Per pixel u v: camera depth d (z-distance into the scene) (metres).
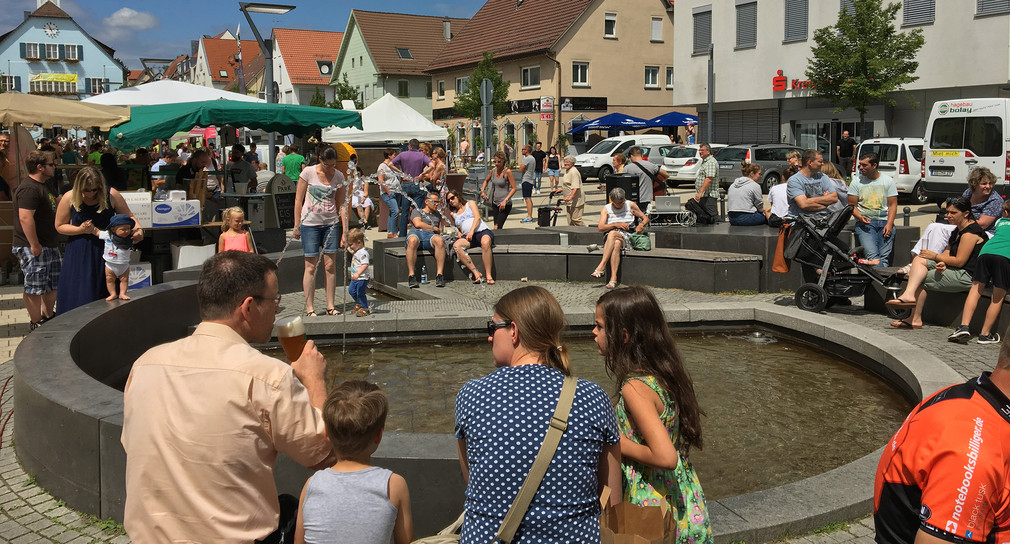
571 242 14.25
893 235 11.10
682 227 13.09
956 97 28.59
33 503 4.79
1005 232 8.10
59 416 4.74
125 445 2.75
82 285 8.01
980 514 2.11
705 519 3.21
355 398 2.82
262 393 2.67
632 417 3.12
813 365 8.12
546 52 47.62
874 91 27.06
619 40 49.56
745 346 8.93
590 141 47.03
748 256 11.35
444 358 8.44
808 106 33.31
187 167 14.67
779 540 4.27
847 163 27.12
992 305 8.15
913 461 2.21
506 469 2.53
